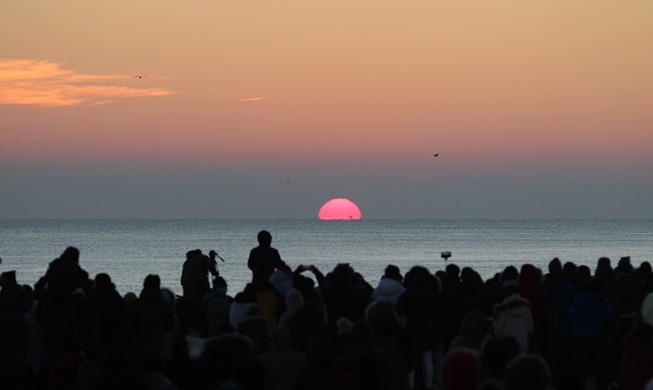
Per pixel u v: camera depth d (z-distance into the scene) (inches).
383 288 1679.4
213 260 2395.4
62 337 1273.4
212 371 1120.8
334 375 1014.4
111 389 977.5
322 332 1208.8
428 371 1636.3
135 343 1524.4
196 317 1728.6
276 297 1711.4
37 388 1269.7
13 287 1717.5
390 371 1104.8
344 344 1208.2
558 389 968.9
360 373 948.6
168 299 1690.5
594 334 1606.8
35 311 1616.6
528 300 1667.1
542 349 1851.6
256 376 1143.6
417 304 1593.3
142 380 1003.3
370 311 1278.3
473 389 885.8
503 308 1584.6
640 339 1408.7
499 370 949.8
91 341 1549.0
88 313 1519.4
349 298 1684.3
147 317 1529.3
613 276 1878.7
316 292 1624.0
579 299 1648.6
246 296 1617.9
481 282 1893.5
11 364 1507.1
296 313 1449.3
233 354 1122.0
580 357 1620.3
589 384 1900.8
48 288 1502.2
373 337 1239.5
